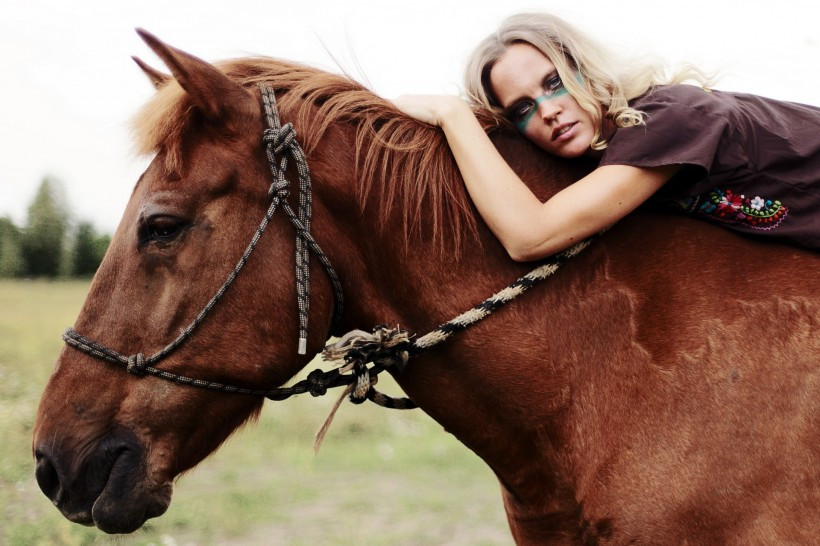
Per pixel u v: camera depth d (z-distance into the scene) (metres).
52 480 1.75
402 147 1.85
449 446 6.91
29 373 7.58
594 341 1.77
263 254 1.74
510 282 1.82
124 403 1.72
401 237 1.82
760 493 1.60
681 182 1.76
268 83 1.86
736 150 1.76
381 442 7.05
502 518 4.98
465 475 6.04
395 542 4.50
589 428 1.75
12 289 17.53
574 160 1.91
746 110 1.85
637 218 1.84
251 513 4.87
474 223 1.83
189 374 1.73
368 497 5.38
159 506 1.73
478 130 1.84
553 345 1.79
